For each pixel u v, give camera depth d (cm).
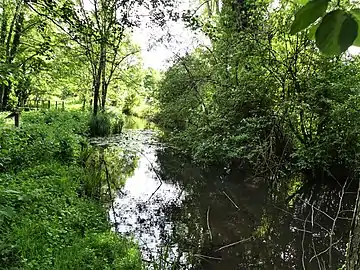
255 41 972
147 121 2798
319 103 936
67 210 629
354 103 855
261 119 981
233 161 1125
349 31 81
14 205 573
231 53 1063
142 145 1638
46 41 935
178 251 616
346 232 702
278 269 567
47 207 610
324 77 921
